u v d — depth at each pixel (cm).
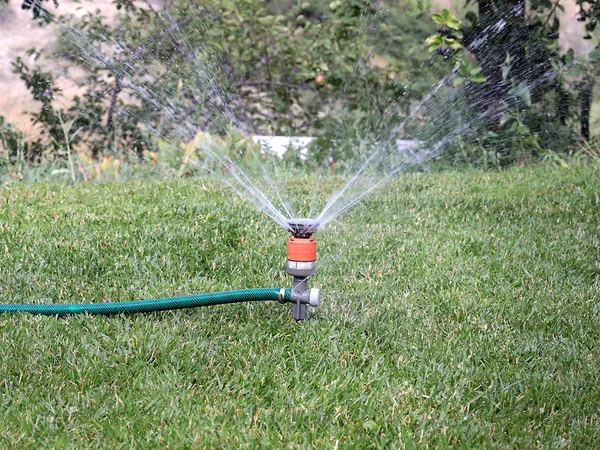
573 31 370
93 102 364
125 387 169
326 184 313
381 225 255
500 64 365
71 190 288
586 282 218
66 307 192
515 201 283
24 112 356
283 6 464
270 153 374
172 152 349
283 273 217
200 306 192
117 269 217
